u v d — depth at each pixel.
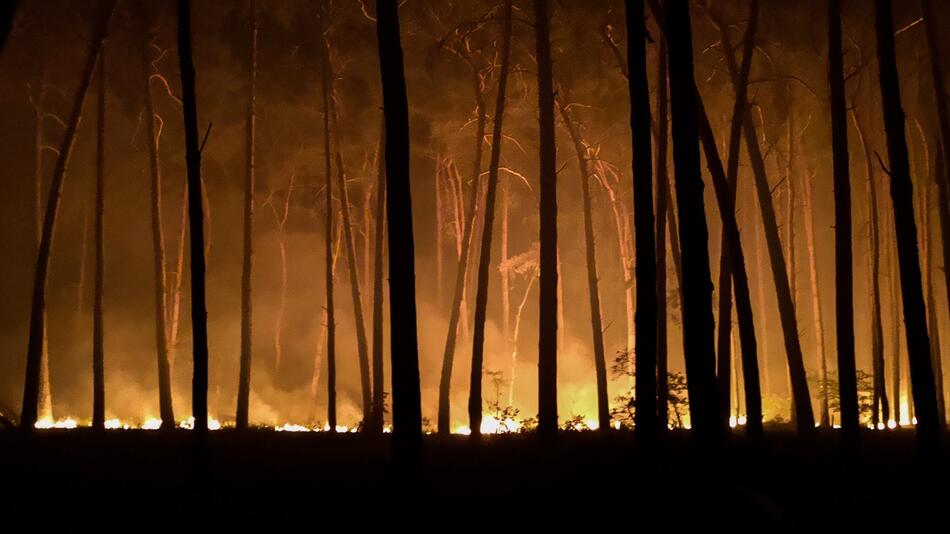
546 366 19.00
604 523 10.52
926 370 12.38
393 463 10.16
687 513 10.38
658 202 18.95
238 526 10.20
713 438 10.59
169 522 10.27
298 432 24.36
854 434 15.80
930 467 12.08
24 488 12.12
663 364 18.58
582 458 15.17
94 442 18.44
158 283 25.31
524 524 10.45
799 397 19.05
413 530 9.91
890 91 13.07
